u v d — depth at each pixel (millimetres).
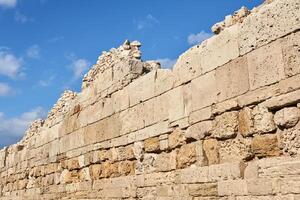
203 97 8750
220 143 8297
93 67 13914
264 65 7445
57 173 15453
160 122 10055
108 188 11977
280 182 6957
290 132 6945
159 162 10023
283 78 7094
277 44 7242
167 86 9938
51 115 16719
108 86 12477
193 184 8820
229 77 8148
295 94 6867
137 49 12320
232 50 8141
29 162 18344
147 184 10328
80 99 14180
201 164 8664
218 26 8734
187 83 9305
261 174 7301
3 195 21328
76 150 14062
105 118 12469
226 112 8164
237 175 7762
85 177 13344
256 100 7516
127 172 11203
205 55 8805
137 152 10781
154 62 12164
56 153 15633
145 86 10750
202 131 8688
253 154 7578
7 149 21625
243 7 8367
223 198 8008
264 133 7375
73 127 14461
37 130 18281
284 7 7184
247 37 7836
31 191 17844
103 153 12398
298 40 6906
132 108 11203
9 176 20797
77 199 13711
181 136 9344
